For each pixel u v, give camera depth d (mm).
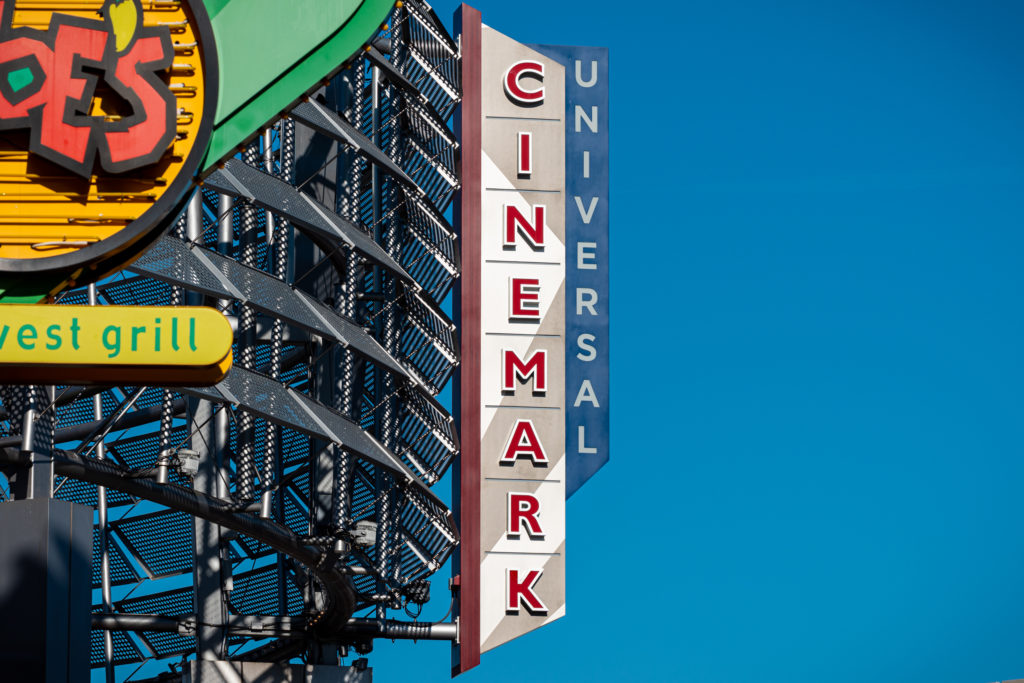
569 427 65688
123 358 21750
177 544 59906
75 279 23688
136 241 23641
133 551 60281
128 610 60656
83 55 23703
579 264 67688
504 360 65938
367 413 54438
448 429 61125
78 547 35531
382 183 60125
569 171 68625
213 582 56219
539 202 68000
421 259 62969
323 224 48031
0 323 21609
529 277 67062
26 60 23688
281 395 44844
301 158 58156
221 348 21859
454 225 67250
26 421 37688
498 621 62719
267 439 55625
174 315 21891
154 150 23469
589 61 70125
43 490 37562
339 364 53531
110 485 42344
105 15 23859
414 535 57125
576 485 65000
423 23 64625
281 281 46344
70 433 57531
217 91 23734
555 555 63938
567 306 67062
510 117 68750
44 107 23531
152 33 23812
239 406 42000
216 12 24172
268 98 24062
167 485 44031
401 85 59062
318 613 56281
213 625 55750
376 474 55406
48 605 34281
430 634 60812
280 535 47781
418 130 63750
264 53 24109
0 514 34844
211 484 54562
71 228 23469
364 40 24266
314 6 24281
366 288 59656
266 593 58469
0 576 34375
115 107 23781
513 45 69625
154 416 56812
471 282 66000
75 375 22047
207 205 57906
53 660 34219
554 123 69000
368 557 54156
